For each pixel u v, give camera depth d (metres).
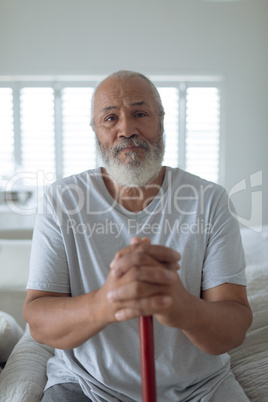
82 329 0.82
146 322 0.69
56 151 3.71
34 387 1.02
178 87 3.71
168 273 0.68
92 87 3.67
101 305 0.76
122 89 1.04
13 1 3.51
